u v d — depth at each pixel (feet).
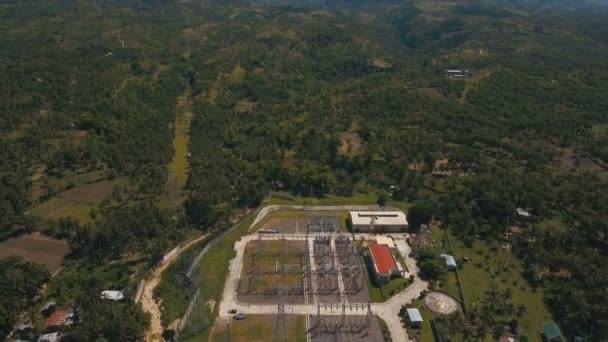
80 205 642.63
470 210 645.92
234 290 499.51
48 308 449.06
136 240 557.74
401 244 595.88
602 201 633.20
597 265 517.96
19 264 477.77
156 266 529.04
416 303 483.10
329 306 478.18
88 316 420.77
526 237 584.40
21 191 637.30
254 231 617.21
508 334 442.09
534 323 459.73
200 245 569.64
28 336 419.74
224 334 438.40
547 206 647.56
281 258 558.15
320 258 559.38
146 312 453.17
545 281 518.78
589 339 439.63
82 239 539.70
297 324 452.35
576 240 561.02
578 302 462.60
